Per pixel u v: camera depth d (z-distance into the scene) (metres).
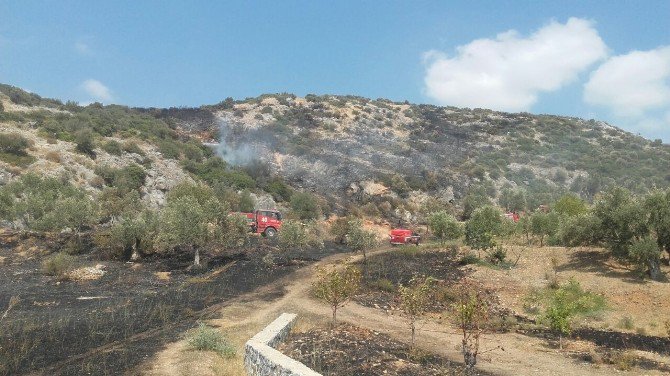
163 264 25.19
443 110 113.19
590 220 21.70
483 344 13.66
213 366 10.14
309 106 97.62
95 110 67.50
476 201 52.50
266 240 33.25
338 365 10.34
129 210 32.03
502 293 20.19
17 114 51.31
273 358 9.05
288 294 19.59
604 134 95.38
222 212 25.94
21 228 30.92
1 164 37.16
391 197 54.38
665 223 19.70
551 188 64.31
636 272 20.61
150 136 57.88
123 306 16.66
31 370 9.89
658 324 15.87
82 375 9.59
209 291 19.48
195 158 56.28
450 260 26.38
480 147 82.56
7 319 14.39
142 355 11.02
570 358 12.43
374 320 16.06
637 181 63.28
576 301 17.20
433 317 16.58
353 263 26.00
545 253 25.41
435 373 10.37
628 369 11.48
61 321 14.16
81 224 28.36
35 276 21.58
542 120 103.31
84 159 43.44
